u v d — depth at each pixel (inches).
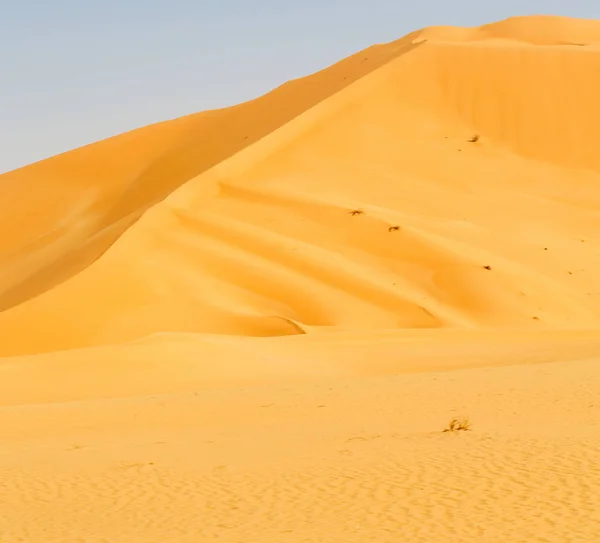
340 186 2453.2
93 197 3016.7
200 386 952.9
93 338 1589.6
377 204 2372.0
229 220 2103.8
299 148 2620.6
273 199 2258.9
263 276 1868.8
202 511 377.4
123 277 1784.0
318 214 2193.7
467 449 466.0
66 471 460.8
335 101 2849.4
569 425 536.1
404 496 383.2
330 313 1775.3
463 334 1430.9
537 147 2827.3
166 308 1704.0
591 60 3112.7
